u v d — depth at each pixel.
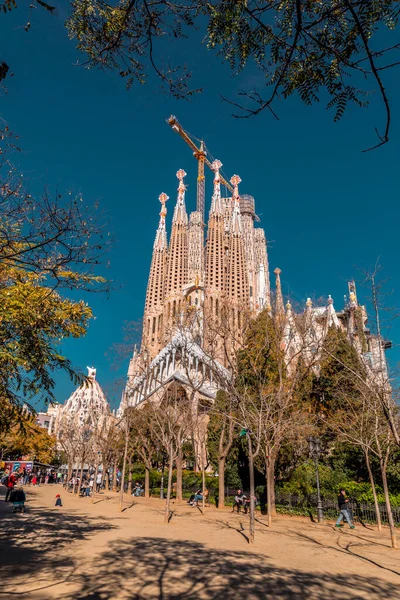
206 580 9.41
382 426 19.47
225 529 18.75
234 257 139.75
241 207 172.62
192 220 152.38
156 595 8.06
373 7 3.75
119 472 59.19
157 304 142.50
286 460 28.23
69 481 53.94
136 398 44.62
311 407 30.77
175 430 34.97
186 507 30.91
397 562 12.20
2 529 16.31
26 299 12.33
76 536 15.32
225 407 32.41
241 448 33.38
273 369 29.08
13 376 13.10
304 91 4.37
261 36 4.31
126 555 12.05
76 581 8.84
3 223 8.31
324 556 12.85
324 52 4.08
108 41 4.77
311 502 25.66
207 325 33.62
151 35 4.72
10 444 58.47
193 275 129.00
